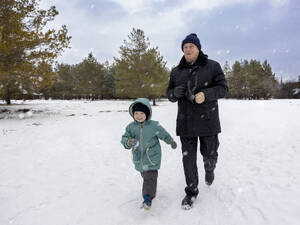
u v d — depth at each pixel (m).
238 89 54.62
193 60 2.64
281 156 4.05
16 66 12.45
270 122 8.70
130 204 2.62
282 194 2.52
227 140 6.10
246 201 2.47
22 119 12.19
